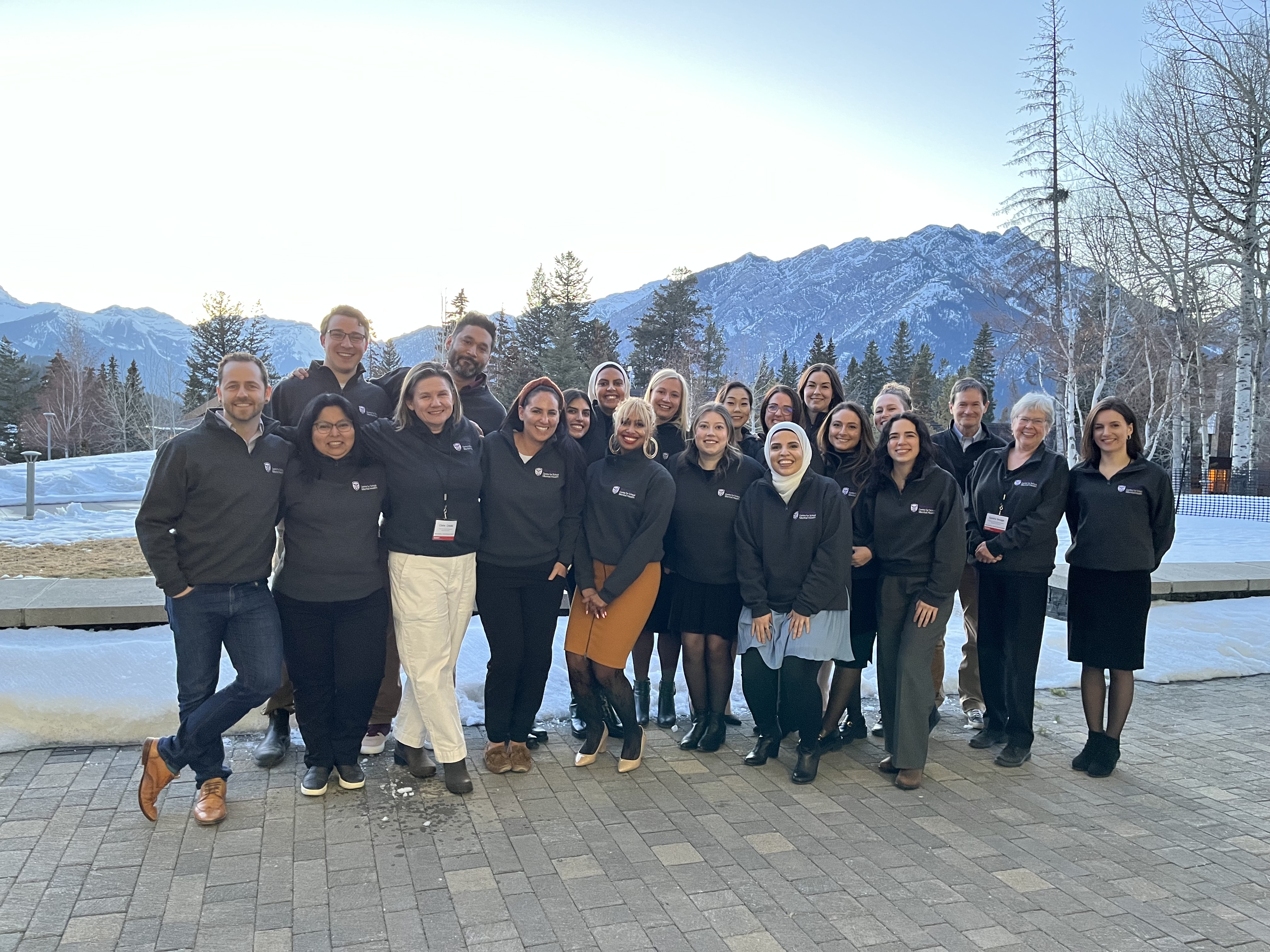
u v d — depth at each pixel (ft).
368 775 13.28
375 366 181.98
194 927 8.85
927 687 13.38
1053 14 107.86
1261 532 47.78
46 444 186.39
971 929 9.22
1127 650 13.75
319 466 11.98
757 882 10.17
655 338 181.88
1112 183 85.92
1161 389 86.48
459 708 15.33
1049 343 96.84
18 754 13.35
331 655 12.46
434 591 12.50
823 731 14.73
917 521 13.61
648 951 8.64
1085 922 9.43
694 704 15.05
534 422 12.88
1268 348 79.10
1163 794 13.33
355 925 8.96
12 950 8.32
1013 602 14.62
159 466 11.07
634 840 11.25
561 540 13.74
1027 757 14.58
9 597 17.51
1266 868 10.88
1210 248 80.02
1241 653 21.58
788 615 13.78
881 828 11.85
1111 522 13.97
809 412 17.03
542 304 185.98
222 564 11.41
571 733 15.52
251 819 11.56
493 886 9.89
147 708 14.19
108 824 11.21
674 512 14.69
